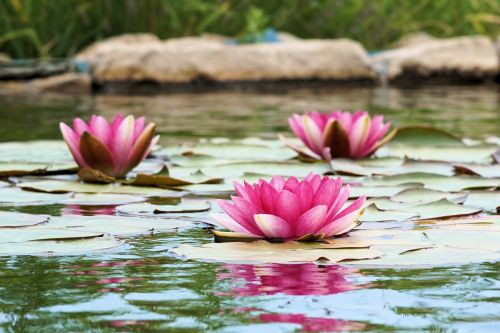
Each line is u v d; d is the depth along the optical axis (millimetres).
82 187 3373
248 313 1734
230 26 11141
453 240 2420
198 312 1740
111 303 1810
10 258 2229
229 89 9625
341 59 10211
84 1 10117
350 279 2012
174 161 4020
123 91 9211
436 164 3848
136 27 10445
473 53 10781
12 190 3311
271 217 2389
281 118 6387
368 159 4047
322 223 2443
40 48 9711
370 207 2902
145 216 2818
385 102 7844
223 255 2248
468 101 8023
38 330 1626
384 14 11570
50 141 4668
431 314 1727
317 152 4012
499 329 1627
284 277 2027
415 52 10633
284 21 11312
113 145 3594
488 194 3191
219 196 3184
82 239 2447
